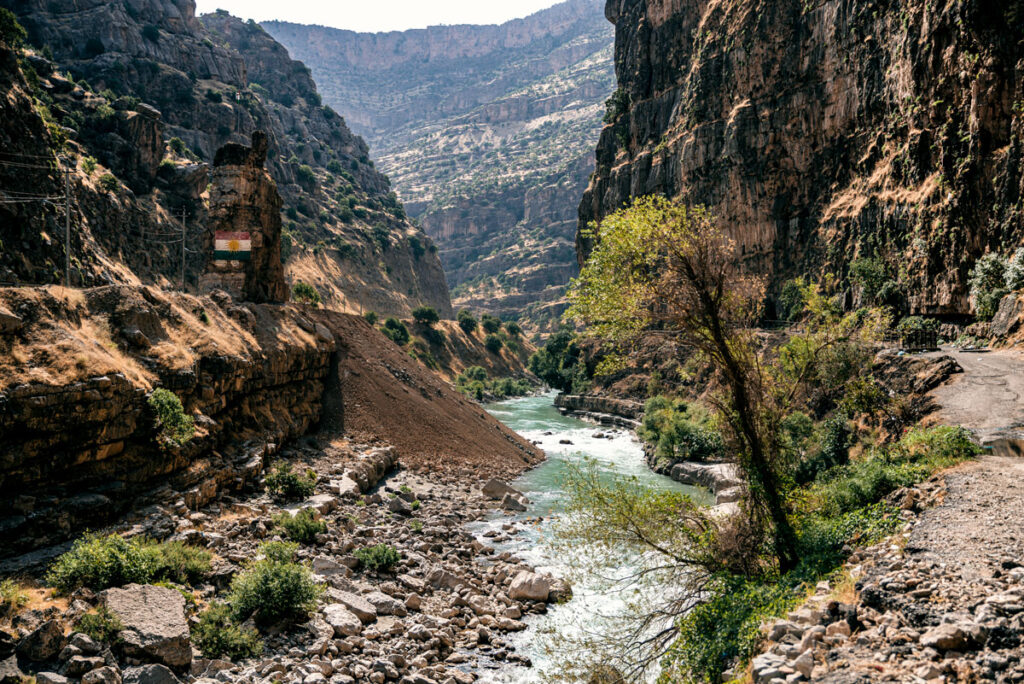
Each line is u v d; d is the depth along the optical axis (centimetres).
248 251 4578
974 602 1095
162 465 2531
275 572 1991
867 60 7338
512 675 1877
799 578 1524
